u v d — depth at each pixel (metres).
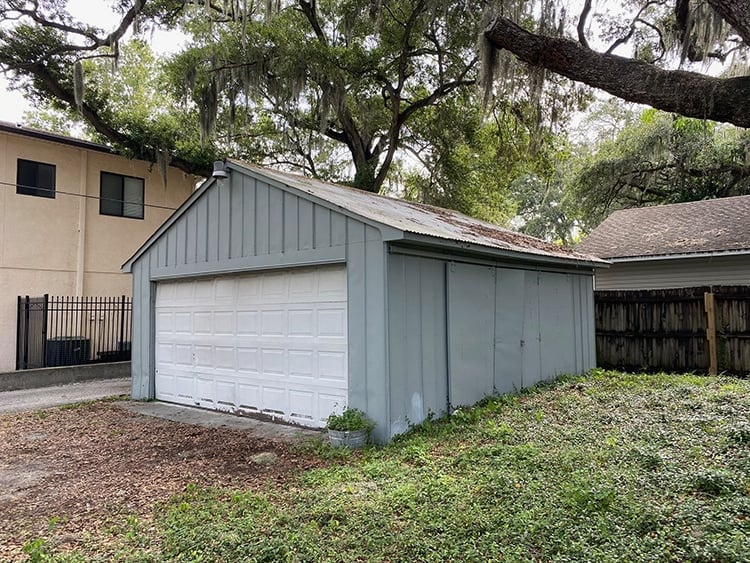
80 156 13.37
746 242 11.52
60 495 4.71
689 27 6.41
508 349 8.20
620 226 15.40
